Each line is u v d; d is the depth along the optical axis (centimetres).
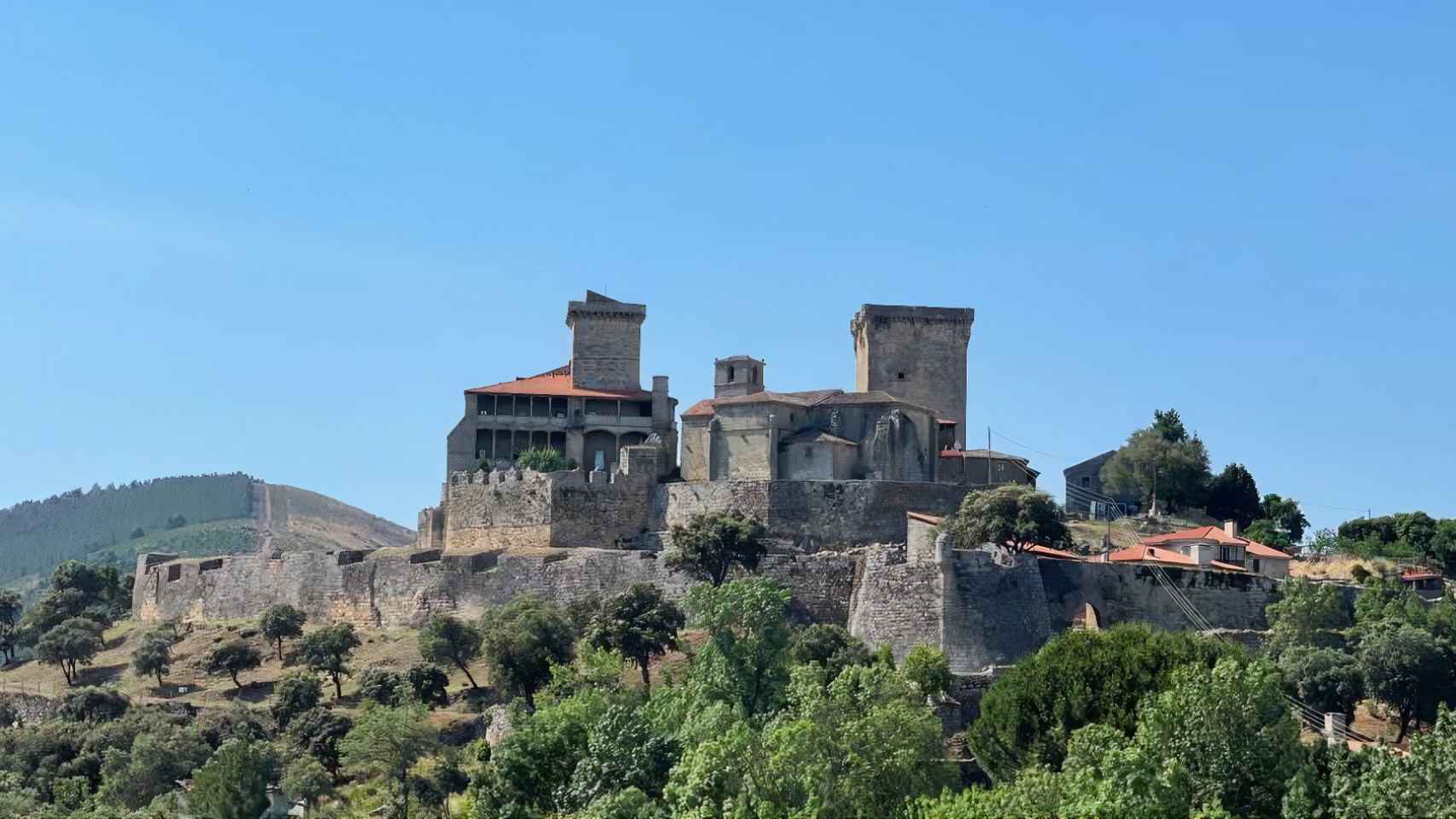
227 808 13762
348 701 17612
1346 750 11294
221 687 19038
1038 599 16825
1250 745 10925
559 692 15225
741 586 14475
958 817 10194
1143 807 9906
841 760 11300
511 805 12169
